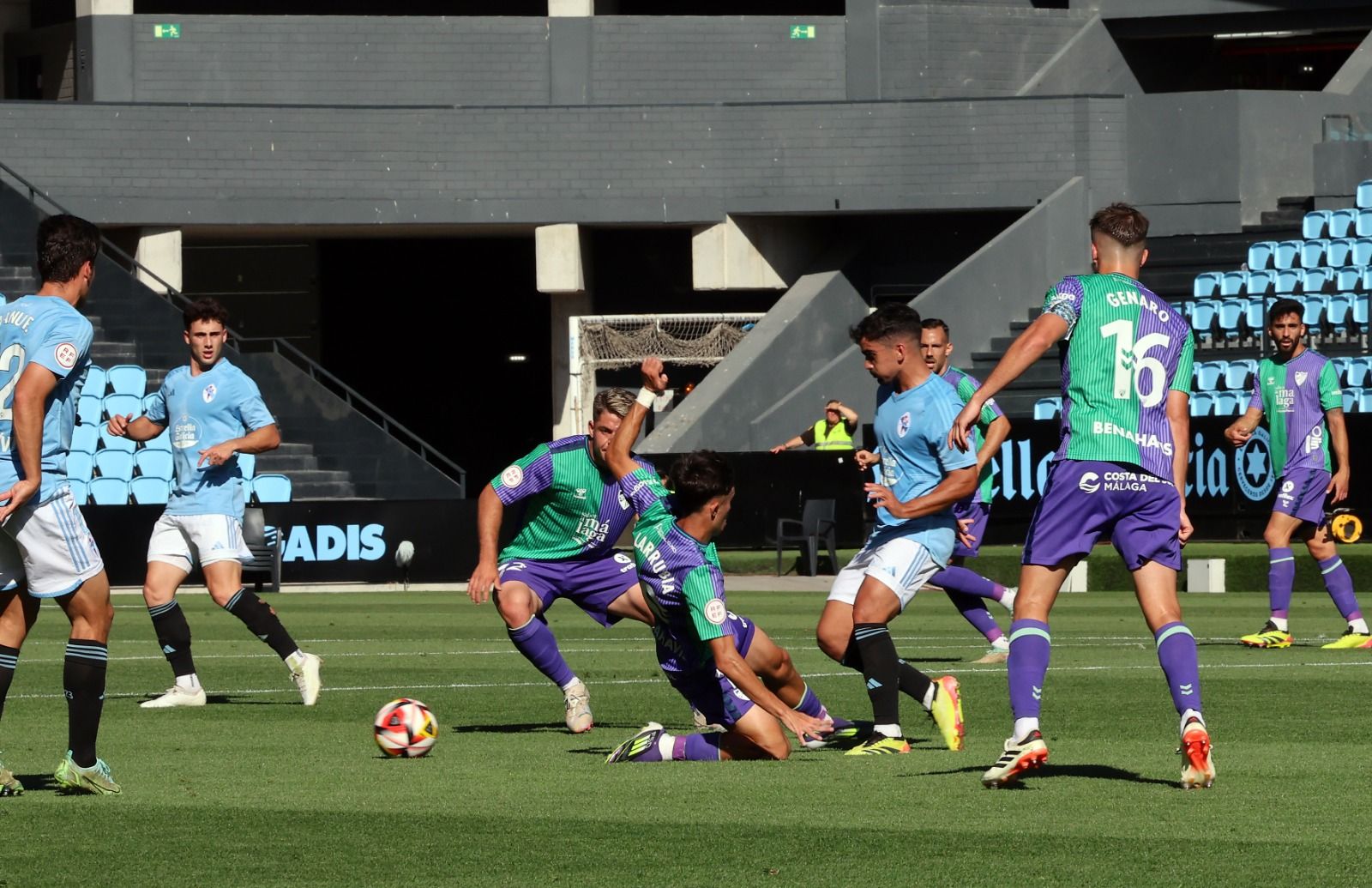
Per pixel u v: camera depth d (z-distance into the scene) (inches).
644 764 1002.7
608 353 4707.2
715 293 4901.6
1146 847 719.1
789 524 3503.9
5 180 4389.8
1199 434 3289.9
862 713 1275.8
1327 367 1782.7
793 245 4766.2
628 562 1223.5
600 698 1398.9
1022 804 829.8
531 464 1192.8
